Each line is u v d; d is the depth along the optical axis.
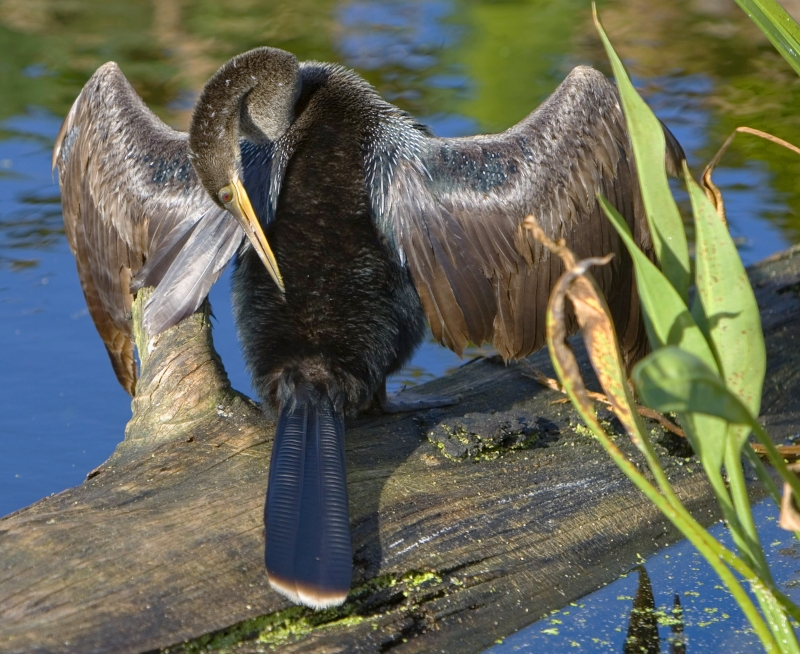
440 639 4.24
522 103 10.84
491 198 5.35
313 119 5.48
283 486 4.31
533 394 5.84
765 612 3.74
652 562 4.84
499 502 4.82
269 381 4.95
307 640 4.05
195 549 4.16
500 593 4.47
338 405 4.82
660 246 3.62
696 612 4.52
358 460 4.98
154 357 5.65
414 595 4.33
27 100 10.96
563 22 12.98
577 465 5.16
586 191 5.42
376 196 5.39
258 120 5.62
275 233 5.27
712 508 5.20
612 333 3.31
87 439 6.92
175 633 3.84
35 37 12.35
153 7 13.39
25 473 6.54
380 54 12.07
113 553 4.09
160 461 4.78
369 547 4.42
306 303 5.08
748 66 11.80
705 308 3.47
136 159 5.80
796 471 4.20
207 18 13.04
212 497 4.50
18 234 9.09
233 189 5.23
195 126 5.21
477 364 6.28
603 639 4.33
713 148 10.09
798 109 10.75
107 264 6.12
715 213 3.36
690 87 11.31
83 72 11.55
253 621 3.99
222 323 8.21
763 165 9.84
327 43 12.35
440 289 5.34
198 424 5.11
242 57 5.46
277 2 13.60
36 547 4.09
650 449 3.40
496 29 12.81
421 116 10.55
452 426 5.20
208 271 5.30
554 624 4.41
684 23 12.92
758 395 3.46
